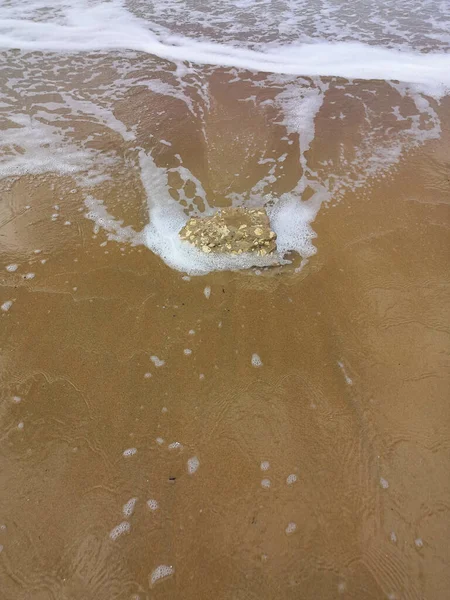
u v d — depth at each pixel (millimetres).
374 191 4414
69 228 4023
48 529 2342
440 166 4691
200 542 2309
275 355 3115
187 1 8578
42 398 2869
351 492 2479
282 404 2854
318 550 2285
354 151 4930
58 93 5887
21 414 2793
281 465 2586
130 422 2760
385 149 4949
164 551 2277
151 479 2525
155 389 2924
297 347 3158
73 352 3115
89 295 3477
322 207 4262
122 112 5531
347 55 6832
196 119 5430
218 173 4664
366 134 5188
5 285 3531
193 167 4730
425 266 3680
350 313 3357
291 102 5773
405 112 5570
